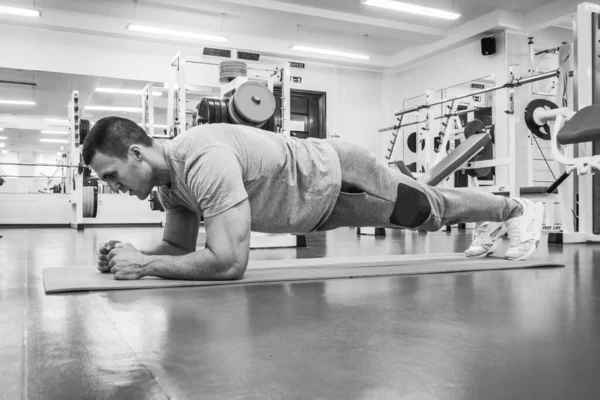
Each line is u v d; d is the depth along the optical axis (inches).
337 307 42.6
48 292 48.4
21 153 311.4
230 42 323.9
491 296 48.5
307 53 346.3
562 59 168.9
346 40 345.7
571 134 124.1
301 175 60.1
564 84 169.3
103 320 36.8
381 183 64.6
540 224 82.3
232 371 25.1
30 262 82.4
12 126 302.8
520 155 297.6
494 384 23.4
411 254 99.8
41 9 279.9
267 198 59.4
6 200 252.8
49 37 289.9
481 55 320.5
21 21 276.7
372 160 64.2
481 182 261.6
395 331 33.9
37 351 28.5
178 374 24.6
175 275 54.7
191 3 273.3
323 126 366.0
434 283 57.7
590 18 143.2
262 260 87.0
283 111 165.5
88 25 288.8
